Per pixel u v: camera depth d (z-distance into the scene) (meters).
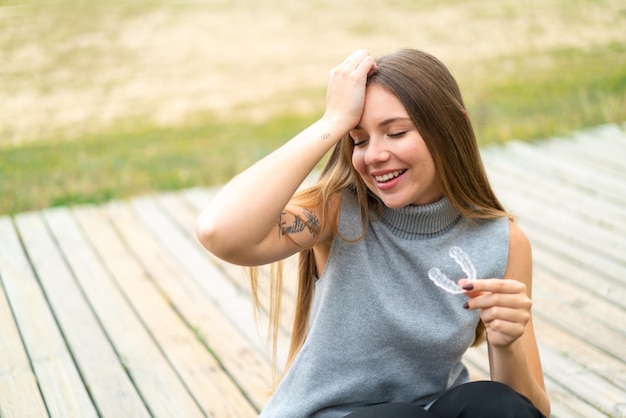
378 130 1.85
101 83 8.48
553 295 3.58
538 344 3.17
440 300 1.92
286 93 8.06
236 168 5.96
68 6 11.14
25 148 6.70
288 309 3.58
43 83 8.47
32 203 5.34
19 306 3.67
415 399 1.96
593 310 3.44
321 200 1.95
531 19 10.35
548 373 2.96
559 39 9.41
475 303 1.74
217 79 8.54
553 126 6.35
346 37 9.77
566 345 3.16
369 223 1.97
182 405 2.86
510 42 9.38
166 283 3.89
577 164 5.46
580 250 4.08
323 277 1.98
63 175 5.91
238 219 1.74
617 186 5.01
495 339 1.76
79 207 5.03
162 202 5.10
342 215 1.96
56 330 3.43
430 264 1.92
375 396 1.95
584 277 3.76
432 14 10.74
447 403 1.80
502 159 5.62
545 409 2.00
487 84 7.78
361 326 1.92
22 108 7.79
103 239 4.48
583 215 4.56
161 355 3.21
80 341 3.33
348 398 1.93
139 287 3.85
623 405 2.76
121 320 3.52
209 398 2.90
